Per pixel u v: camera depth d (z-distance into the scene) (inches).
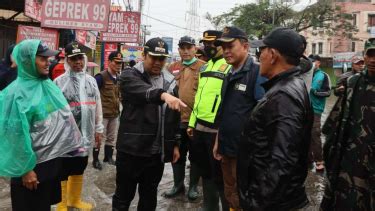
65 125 135.9
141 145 150.6
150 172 157.9
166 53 149.9
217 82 165.9
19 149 121.0
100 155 316.5
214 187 176.4
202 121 168.2
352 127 127.8
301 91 96.4
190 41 209.3
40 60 126.7
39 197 132.5
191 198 214.1
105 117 279.3
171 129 154.6
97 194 217.5
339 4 1642.5
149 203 162.6
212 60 173.8
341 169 129.9
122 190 157.8
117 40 553.9
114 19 551.2
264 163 94.1
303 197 96.0
